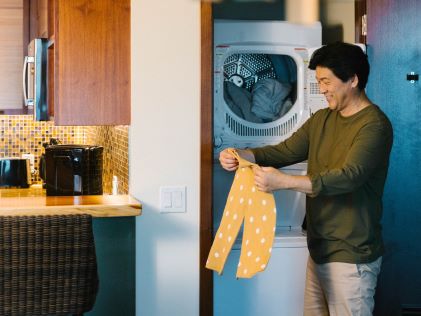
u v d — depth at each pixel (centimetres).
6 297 226
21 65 367
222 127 320
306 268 302
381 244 264
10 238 223
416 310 378
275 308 305
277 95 328
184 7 275
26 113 369
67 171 296
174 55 275
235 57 325
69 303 231
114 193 322
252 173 258
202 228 280
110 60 276
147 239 277
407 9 366
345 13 392
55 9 271
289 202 326
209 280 282
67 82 273
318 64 257
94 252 233
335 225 258
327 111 273
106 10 275
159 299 279
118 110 277
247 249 254
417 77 368
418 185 376
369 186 257
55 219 225
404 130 372
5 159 370
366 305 257
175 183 278
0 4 362
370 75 362
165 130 276
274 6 399
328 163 265
